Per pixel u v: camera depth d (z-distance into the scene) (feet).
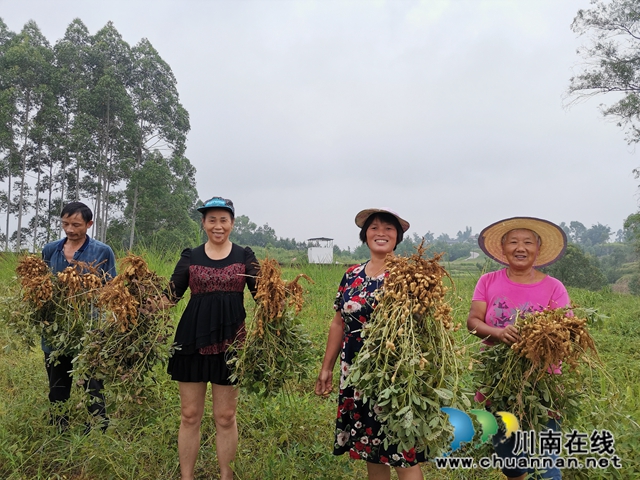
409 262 7.94
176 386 14.14
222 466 9.78
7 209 120.26
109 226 112.16
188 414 9.65
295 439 11.76
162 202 111.45
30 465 10.29
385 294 7.79
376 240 8.83
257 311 9.32
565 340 7.64
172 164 125.29
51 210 124.77
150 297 9.88
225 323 9.51
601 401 9.09
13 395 13.65
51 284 11.15
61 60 122.62
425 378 7.34
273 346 9.33
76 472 10.30
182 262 10.27
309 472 10.12
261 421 12.25
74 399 12.04
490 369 8.90
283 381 9.56
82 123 114.11
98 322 10.62
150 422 11.59
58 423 11.49
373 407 7.86
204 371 9.48
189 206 132.26
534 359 7.80
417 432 6.93
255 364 9.33
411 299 7.59
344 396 8.55
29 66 116.37
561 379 8.40
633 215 74.13
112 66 123.44
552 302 8.77
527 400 8.20
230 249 10.26
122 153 123.65
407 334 7.39
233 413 9.79
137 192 110.01
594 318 8.40
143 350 9.77
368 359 7.72
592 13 67.72
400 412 6.86
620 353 19.48
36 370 15.57
